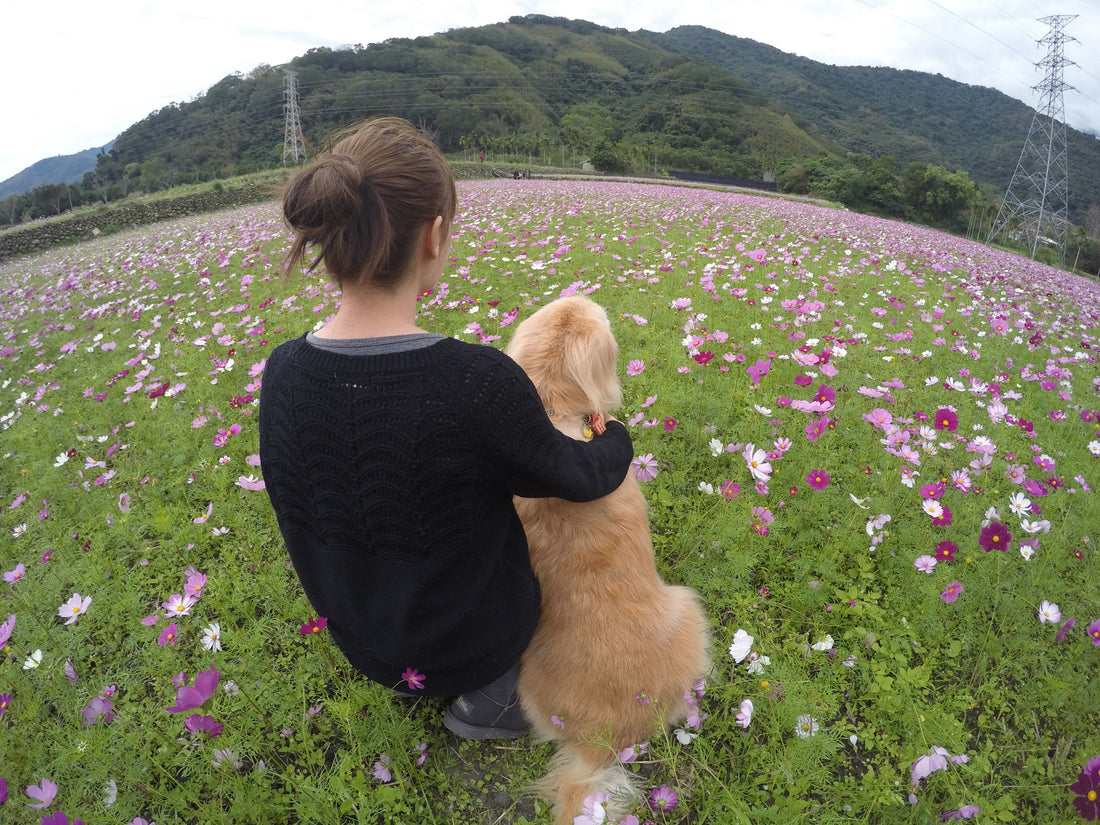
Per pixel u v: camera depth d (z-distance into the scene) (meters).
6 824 1.61
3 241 21.95
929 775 1.56
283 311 5.26
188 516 2.73
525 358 1.61
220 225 13.31
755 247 7.74
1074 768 1.67
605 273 5.91
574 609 1.54
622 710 1.55
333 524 1.25
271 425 1.25
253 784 1.65
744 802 1.49
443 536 1.23
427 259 1.23
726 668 1.91
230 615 2.19
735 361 3.62
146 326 5.93
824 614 2.07
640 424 3.06
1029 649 2.00
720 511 2.45
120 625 2.24
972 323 5.40
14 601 2.30
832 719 1.81
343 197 1.07
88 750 1.68
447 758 1.73
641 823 1.54
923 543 2.39
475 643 1.39
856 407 3.39
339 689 1.87
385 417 1.14
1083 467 3.10
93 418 3.84
